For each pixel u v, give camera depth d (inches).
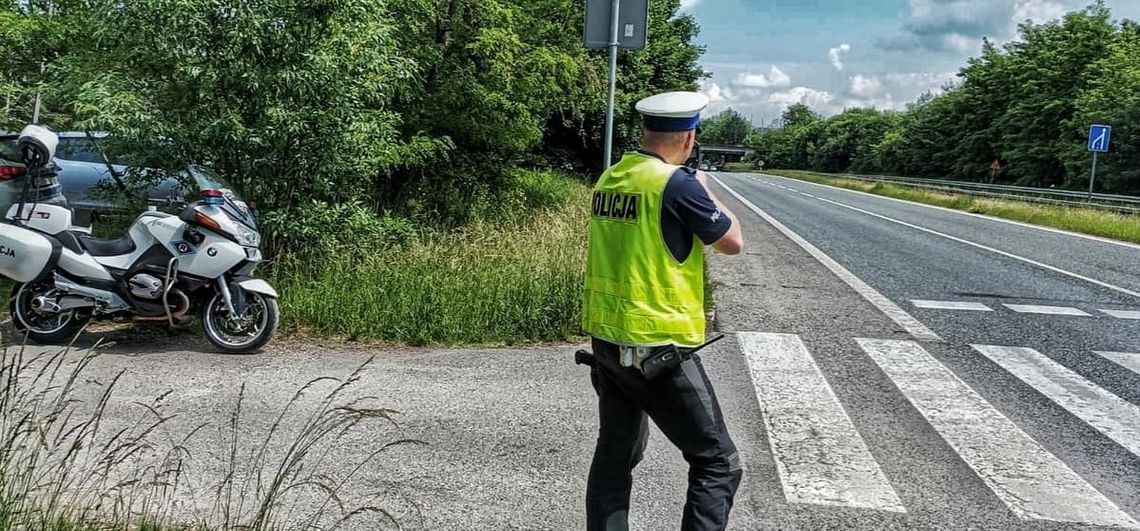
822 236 653.9
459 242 382.3
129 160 311.6
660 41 1330.0
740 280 410.0
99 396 201.9
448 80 504.4
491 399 211.5
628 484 129.3
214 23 298.8
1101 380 241.0
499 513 147.2
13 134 362.6
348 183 361.7
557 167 1113.4
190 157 312.8
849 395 222.1
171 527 132.3
